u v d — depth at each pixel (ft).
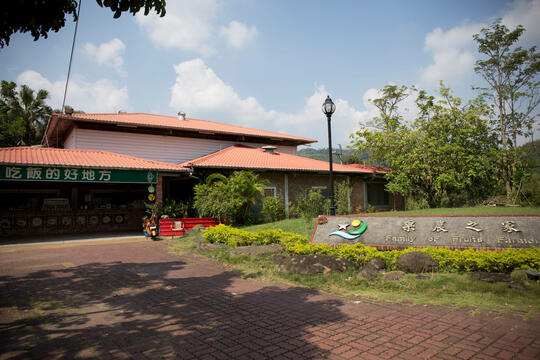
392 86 80.28
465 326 14.05
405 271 21.66
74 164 44.73
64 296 19.66
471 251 21.39
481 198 65.77
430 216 26.02
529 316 14.74
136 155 63.00
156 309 17.29
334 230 28.73
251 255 29.25
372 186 78.02
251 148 74.49
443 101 64.85
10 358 11.90
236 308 17.30
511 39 62.69
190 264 28.96
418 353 11.78
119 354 12.17
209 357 11.85
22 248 39.22
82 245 41.22
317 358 11.62
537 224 22.15
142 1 13.97
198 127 69.67
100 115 63.52
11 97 114.11
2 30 14.66
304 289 20.59
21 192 57.11
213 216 51.55
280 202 59.72
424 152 64.39
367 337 13.28
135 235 50.06
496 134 65.10
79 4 15.34
